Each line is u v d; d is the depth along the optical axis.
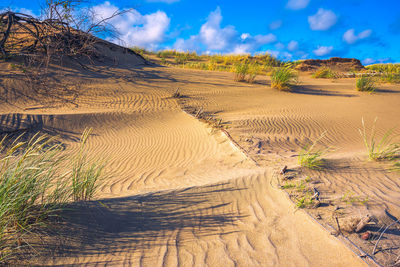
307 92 14.64
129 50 20.53
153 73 17.05
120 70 16.62
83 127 9.27
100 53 17.83
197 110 10.99
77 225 3.02
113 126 9.51
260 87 15.50
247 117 9.43
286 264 2.58
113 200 3.78
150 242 2.95
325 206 3.45
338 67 28.14
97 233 2.98
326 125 8.69
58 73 13.49
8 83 11.55
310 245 2.79
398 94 14.27
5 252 2.48
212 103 12.13
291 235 2.99
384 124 8.73
